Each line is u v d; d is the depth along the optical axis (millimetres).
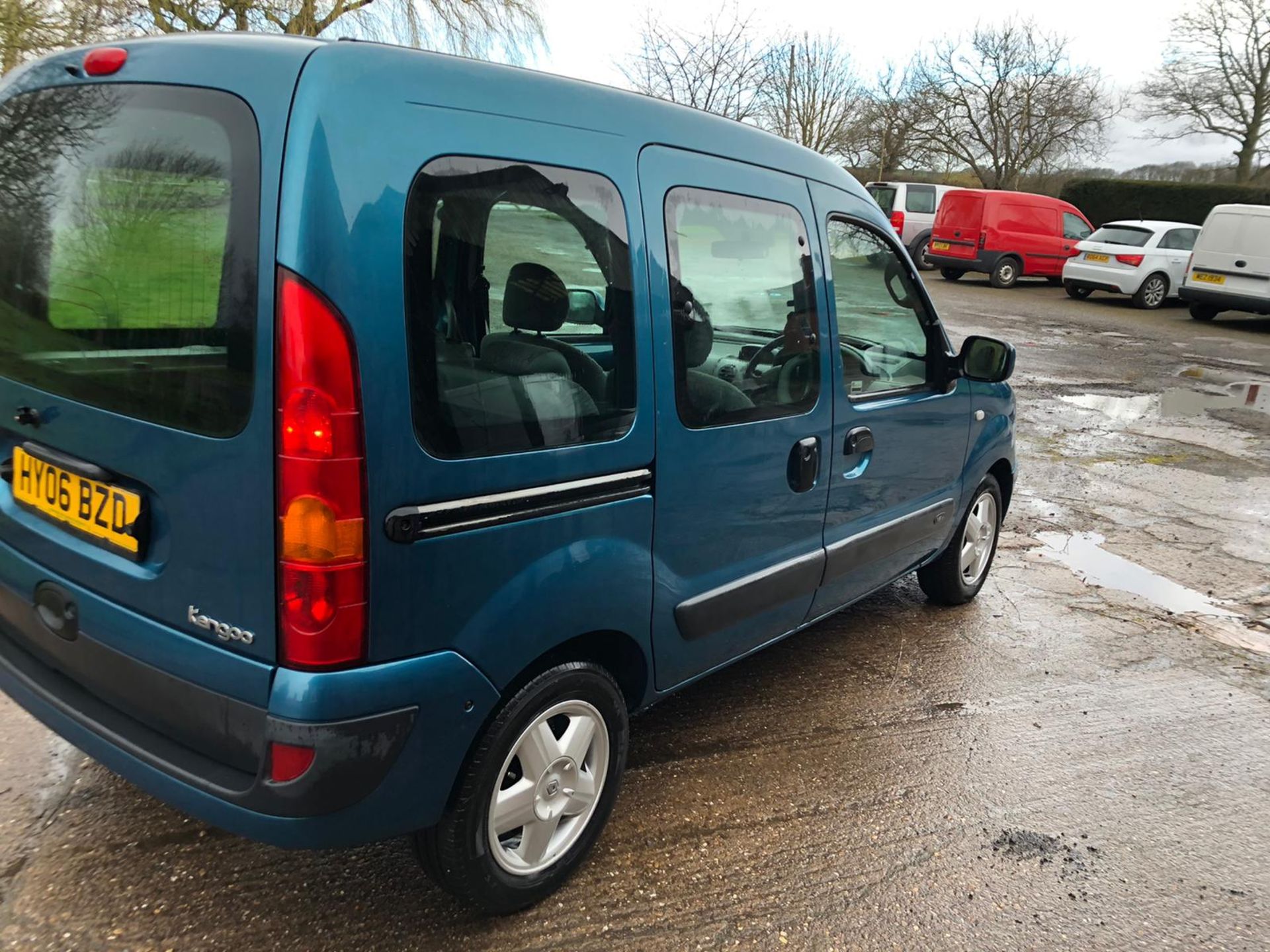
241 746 1804
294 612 1710
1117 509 6137
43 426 2129
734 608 2742
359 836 1858
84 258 1961
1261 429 8570
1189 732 3457
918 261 21875
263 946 2123
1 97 2225
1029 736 3348
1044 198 19688
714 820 2717
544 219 2029
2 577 2303
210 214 1726
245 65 1724
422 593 1830
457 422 1859
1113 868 2650
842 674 3725
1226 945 2387
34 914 2158
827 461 3016
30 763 2703
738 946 2244
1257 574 5129
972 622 4320
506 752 2090
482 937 2201
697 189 2453
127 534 1939
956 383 3799
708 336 2502
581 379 2156
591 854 2521
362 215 1669
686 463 2438
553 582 2092
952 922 2389
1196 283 15789
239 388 1709
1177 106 33500
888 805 2867
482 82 1926
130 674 1981
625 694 2572
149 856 2369
